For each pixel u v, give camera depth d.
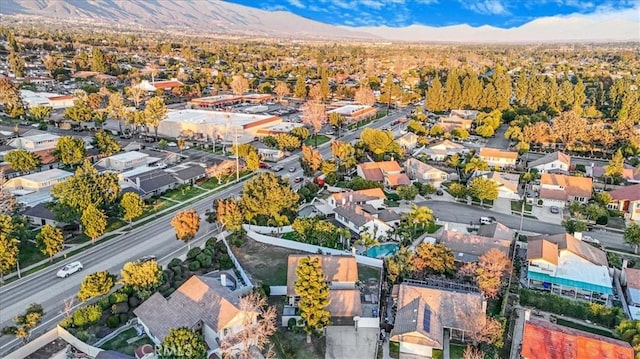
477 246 71.88
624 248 79.06
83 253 70.56
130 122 142.00
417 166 111.94
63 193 76.94
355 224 81.25
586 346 48.25
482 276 61.59
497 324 52.53
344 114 167.25
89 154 116.31
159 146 130.38
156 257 69.75
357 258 71.31
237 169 106.75
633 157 128.25
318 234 75.69
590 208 88.06
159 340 49.00
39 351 49.28
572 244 71.56
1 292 59.66
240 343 48.53
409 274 65.06
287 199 82.81
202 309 51.84
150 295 57.84
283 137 127.00
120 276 63.66
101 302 55.44
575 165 123.38
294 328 54.31
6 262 60.94
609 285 63.75
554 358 47.72
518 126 152.50
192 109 177.88
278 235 80.88
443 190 105.88
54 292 60.00
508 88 189.12
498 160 123.19
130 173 101.12
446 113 192.75
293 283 60.09
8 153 102.56
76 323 51.88
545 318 59.59
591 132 135.38
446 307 56.19
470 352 49.91
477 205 97.31
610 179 110.25
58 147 109.62
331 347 52.97
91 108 150.25
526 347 48.94
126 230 79.31
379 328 55.94
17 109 151.62
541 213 93.38
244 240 78.12
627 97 169.88
